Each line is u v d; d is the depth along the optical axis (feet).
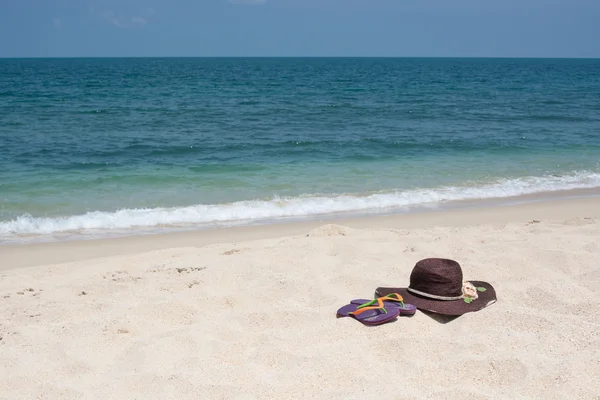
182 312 17.15
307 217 33.99
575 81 212.43
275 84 180.75
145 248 27.25
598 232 25.44
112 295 18.75
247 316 16.63
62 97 118.21
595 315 16.43
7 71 288.71
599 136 66.95
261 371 13.58
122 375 13.58
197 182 42.04
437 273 17.28
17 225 31.17
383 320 15.92
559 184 43.27
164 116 86.02
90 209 34.83
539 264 20.92
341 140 63.05
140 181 42.19
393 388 12.75
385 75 264.11
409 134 68.59
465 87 170.40
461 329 15.74
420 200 38.09
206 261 22.30
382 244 23.59
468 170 47.39
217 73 278.05
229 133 69.00
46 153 53.52
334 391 12.69
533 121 83.25
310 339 15.15
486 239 24.40
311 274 20.10
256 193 39.04
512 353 14.21
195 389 12.74
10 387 13.08
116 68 361.51
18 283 20.66
